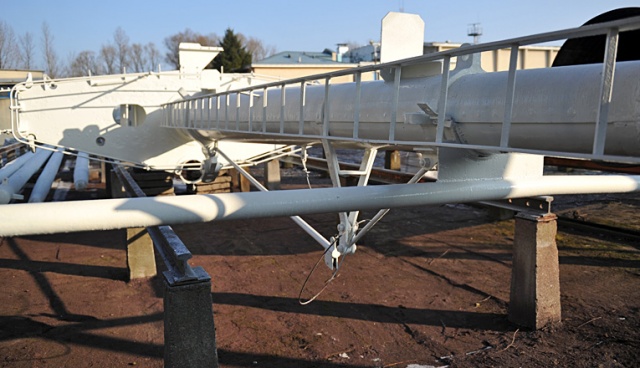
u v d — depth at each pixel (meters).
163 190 9.51
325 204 2.65
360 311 5.02
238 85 8.59
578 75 1.91
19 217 2.08
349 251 4.08
